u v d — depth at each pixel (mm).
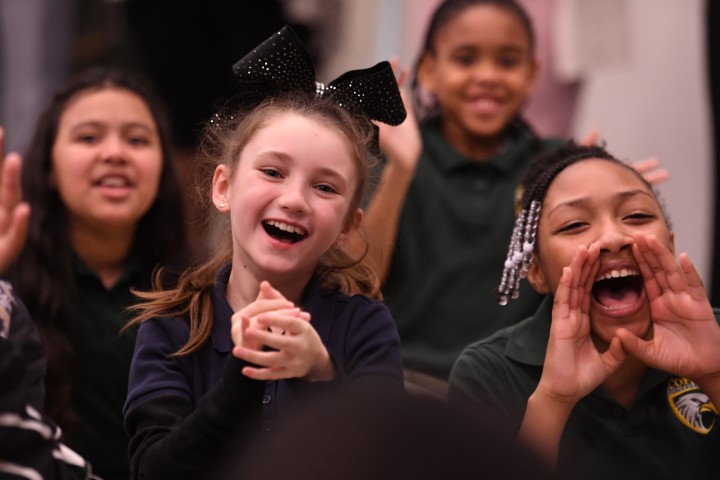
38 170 6695
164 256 6789
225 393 3820
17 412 3627
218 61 9617
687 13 8984
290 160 4461
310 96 4828
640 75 9047
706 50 8586
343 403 2354
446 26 7566
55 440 3818
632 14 9086
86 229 6676
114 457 6312
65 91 6883
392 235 6762
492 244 7117
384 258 6750
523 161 7383
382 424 2301
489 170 7320
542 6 9250
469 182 7305
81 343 6355
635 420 4992
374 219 6730
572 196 5066
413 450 2270
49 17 9898
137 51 9672
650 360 4738
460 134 7555
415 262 7090
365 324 4680
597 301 4984
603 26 9086
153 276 6621
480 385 5148
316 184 4480
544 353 5141
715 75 8523
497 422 2402
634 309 4871
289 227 4410
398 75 6902
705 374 4738
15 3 9836
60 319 6359
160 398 4371
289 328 3773
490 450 2279
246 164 4535
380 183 6770
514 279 5297
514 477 2262
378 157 5051
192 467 3891
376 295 5254
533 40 7715
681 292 4762
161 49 9555
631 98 9062
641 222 5008
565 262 5027
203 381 4543
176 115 9539
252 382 3811
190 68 9570
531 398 4742
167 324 4629
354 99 4957
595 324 4926
